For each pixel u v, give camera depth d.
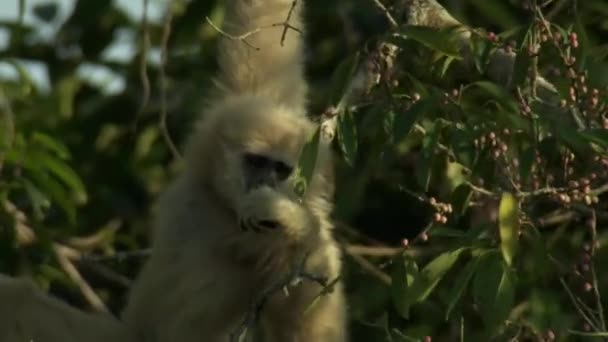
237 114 12.14
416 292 9.96
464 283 9.82
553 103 10.83
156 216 12.12
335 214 13.76
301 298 11.35
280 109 12.26
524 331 10.98
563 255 12.93
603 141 9.69
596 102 10.16
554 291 12.08
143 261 14.34
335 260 11.54
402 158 13.80
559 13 12.36
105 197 15.96
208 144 12.06
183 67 16.33
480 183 10.37
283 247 11.43
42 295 11.66
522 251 11.89
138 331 11.80
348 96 10.94
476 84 10.27
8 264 13.98
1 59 15.20
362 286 13.53
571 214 11.45
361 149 14.34
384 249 13.21
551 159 10.82
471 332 12.33
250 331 11.62
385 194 15.11
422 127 10.94
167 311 11.66
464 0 14.49
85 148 16.20
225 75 12.73
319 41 15.96
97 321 11.77
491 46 10.32
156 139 16.14
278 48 12.64
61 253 14.03
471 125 10.28
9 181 13.90
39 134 13.91
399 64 11.56
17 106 15.77
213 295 11.62
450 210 10.21
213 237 11.72
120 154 16.23
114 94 16.45
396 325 13.08
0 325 11.39
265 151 11.88
